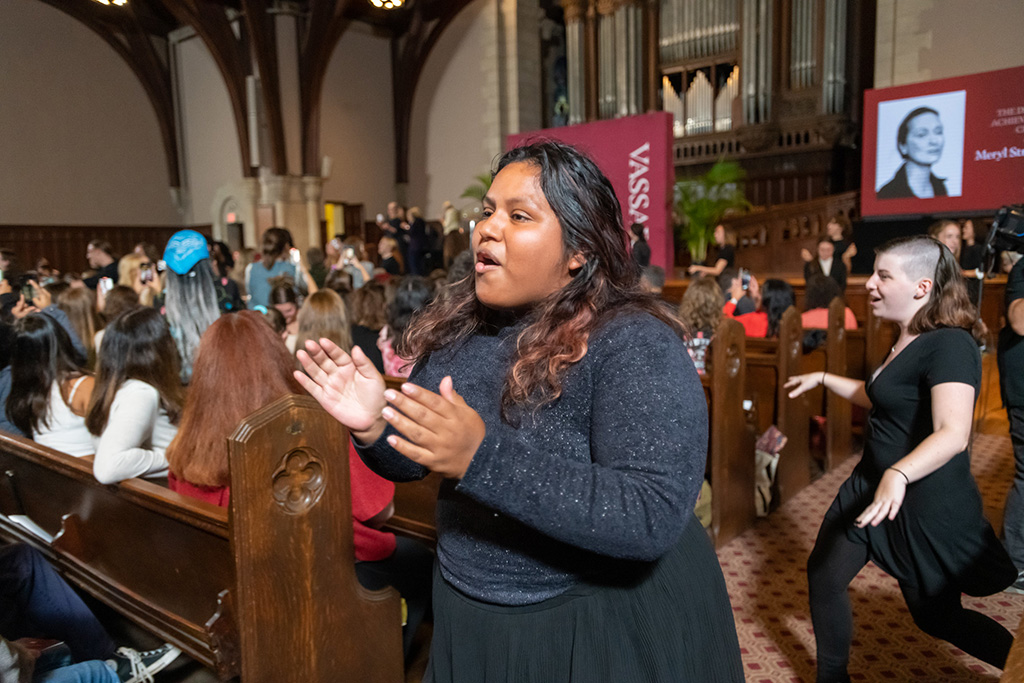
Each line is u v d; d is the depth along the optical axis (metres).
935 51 9.91
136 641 2.60
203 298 3.43
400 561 2.26
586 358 0.99
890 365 1.87
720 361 3.27
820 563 1.97
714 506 3.31
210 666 1.79
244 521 1.56
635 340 0.97
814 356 4.40
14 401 2.66
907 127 9.12
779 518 3.70
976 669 2.33
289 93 13.66
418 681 2.30
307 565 1.68
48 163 13.91
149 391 2.20
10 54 13.37
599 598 1.04
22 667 1.26
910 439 1.83
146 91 15.20
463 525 1.09
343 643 1.77
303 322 3.19
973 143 8.66
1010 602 2.70
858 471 1.99
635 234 8.31
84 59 14.32
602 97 14.04
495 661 1.05
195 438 1.94
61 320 4.10
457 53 14.62
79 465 2.13
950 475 1.77
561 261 1.03
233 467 1.55
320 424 1.68
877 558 1.90
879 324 5.29
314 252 7.76
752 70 12.65
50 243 13.95
